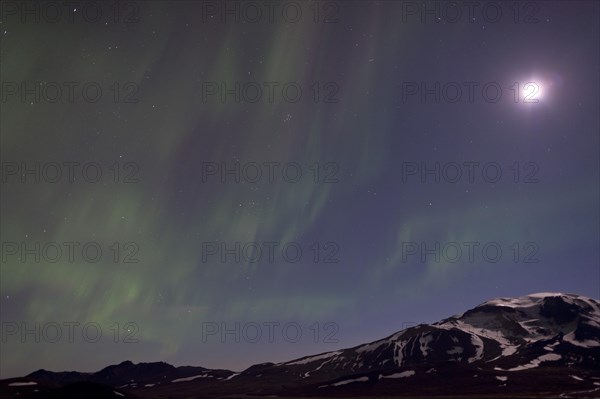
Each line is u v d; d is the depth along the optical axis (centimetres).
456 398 16488
